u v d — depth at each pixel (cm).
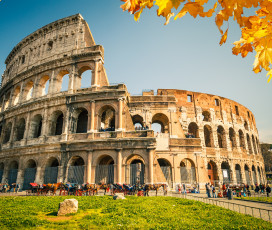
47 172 4134
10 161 4769
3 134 5347
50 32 5472
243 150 6353
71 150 4050
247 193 3869
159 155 4606
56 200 2441
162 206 2086
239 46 420
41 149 4300
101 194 3434
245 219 1556
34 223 1369
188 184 4412
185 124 5597
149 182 3622
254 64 417
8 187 4194
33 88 5109
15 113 5172
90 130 4125
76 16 5188
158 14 362
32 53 5666
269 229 1291
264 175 7519
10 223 1342
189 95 6100
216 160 5519
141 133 3972
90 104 4322
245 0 354
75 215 1691
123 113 4147
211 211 1878
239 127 6544
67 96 4478
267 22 371
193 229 1261
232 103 6650
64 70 4872
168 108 4978
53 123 4612
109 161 4694
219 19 375
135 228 1270
